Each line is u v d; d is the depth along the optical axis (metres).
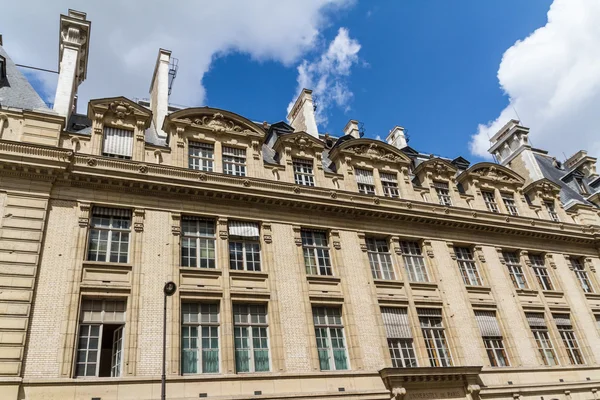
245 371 18.12
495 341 24.23
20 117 18.97
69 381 15.11
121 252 18.61
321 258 22.47
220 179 21.39
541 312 26.50
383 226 24.72
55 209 18.00
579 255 30.56
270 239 21.38
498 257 27.34
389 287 22.98
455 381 21.00
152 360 16.61
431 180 28.56
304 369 18.81
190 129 22.73
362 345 20.52
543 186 32.66
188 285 18.70
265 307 19.88
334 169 26.78
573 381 24.23
